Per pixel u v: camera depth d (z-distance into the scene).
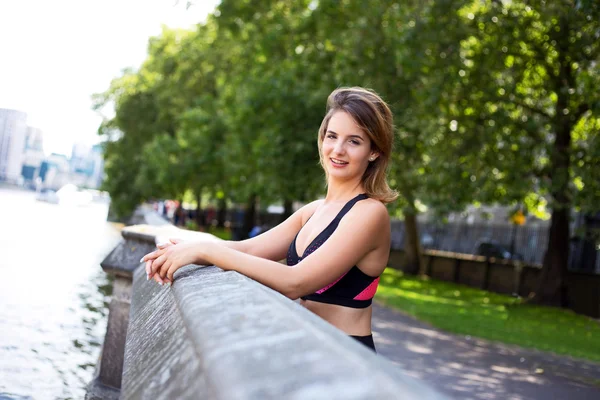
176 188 42.03
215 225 57.28
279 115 23.25
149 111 50.41
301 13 24.58
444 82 17.58
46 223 38.56
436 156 18.92
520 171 18.30
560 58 18.45
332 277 2.42
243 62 29.98
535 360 11.02
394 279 26.81
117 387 5.12
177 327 1.26
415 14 17.48
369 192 2.73
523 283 24.20
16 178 123.94
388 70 19.16
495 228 27.53
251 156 26.56
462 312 16.94
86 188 162.62
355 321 2.54
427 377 8.52
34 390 5.52
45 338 7.66
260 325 0.94
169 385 0.98
